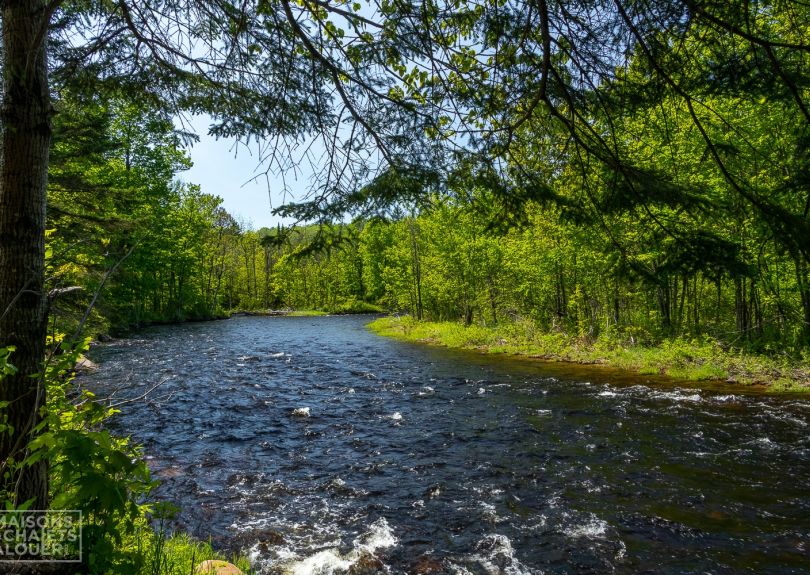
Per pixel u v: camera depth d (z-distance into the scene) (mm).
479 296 31750
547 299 29562
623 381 16141
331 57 3725
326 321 51562
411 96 3760
